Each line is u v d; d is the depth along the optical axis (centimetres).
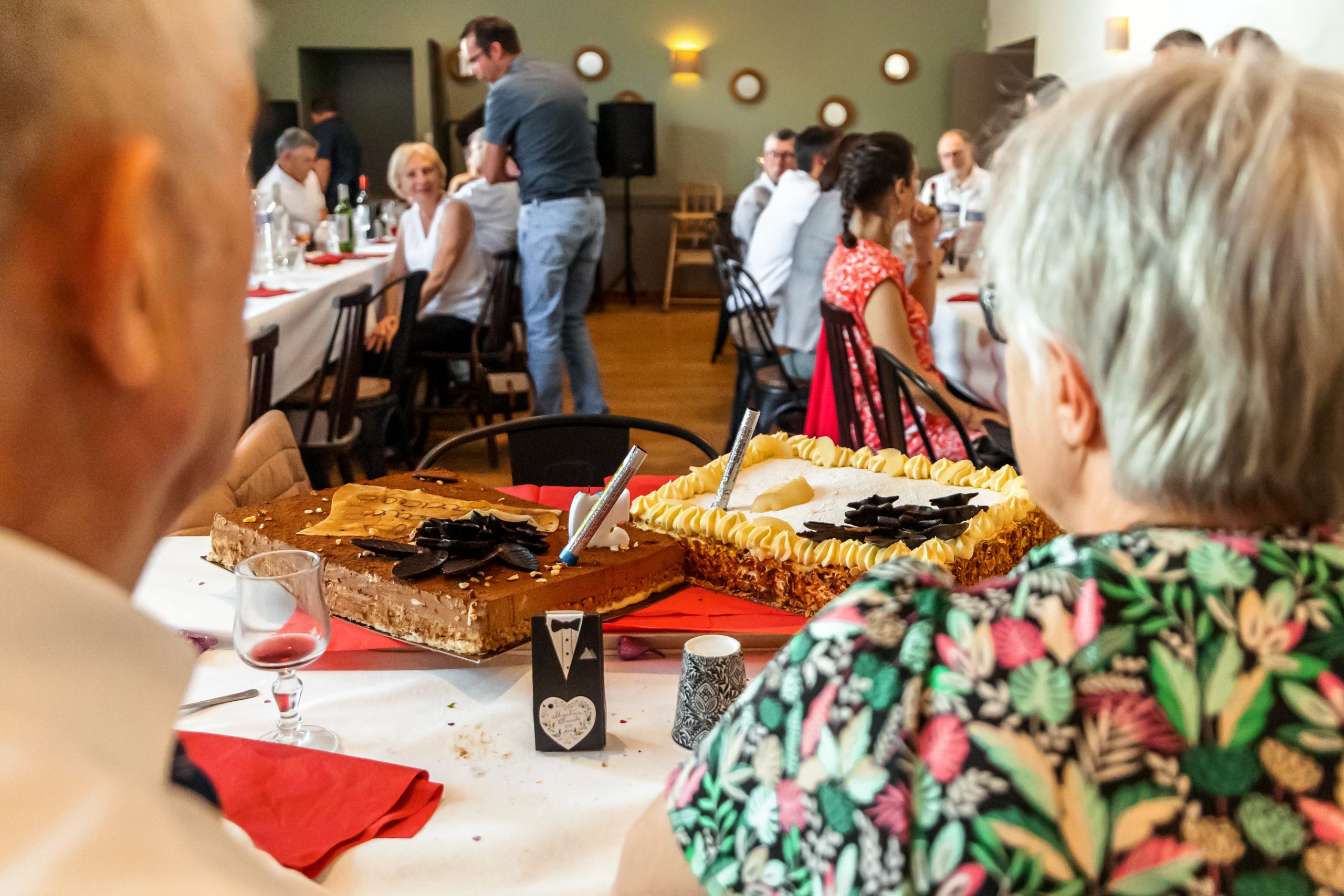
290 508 153
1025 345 56
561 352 478
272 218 460
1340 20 439
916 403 270
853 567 130
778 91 965
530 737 106
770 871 53
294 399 371
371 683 117
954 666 50
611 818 92
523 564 128
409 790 94
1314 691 48
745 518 142
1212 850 46
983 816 47
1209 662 48
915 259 343
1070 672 49
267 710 111
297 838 86
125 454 32
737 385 443
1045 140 55
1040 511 155
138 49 30
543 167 448
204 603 136
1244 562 50
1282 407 49
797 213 493
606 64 961
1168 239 49
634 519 152
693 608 135
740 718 56
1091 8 688
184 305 33
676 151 978
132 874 23
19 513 30
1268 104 49
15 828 22
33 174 28
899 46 954
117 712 27
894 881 48
